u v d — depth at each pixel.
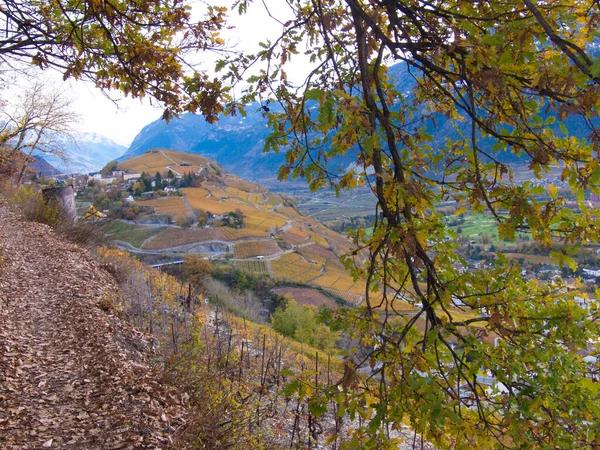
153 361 6.86
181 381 6.16
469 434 2.02
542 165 2.10
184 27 3.45
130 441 4.51
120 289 11.54
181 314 10.77
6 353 6.36
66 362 6.33
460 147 2.49
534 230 2.05
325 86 2.57
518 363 2.07
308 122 2.31
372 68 2.42
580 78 1.63
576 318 2.25
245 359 8.73
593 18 1.92
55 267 11.73
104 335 7.31
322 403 2.03
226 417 5.65
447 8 2.33
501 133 2.30
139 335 8.06
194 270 41.31
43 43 3.14
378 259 2.51
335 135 2.22
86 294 9.62
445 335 2.05
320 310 2.22
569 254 2.07
